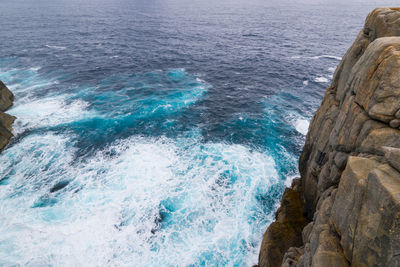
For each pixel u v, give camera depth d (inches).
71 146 1063.0
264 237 656.4
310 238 400.8
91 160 982.4
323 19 5132.9
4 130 1085.8
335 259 301.1
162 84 1752.0
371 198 258.5
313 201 645.9
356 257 275.7
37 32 3235.7
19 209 766.5
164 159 992.2
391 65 341.4
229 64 2228.1
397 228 223.8
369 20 525.3
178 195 828.0
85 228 713.0
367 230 260.1
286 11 6624.0
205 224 743.7
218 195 837.8
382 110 360.5
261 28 4050.2
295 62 2305.6
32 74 1857.8
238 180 901.8
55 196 813.2
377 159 323.3
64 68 2009.1
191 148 1070.4
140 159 989.8
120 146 1071.6
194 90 1663.4
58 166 946.7
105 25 4023.1
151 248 675.4
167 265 639.1
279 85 1776.6
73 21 4224.9
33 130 1159.6
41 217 741.3
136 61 2255.2
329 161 523.5
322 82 1847.9
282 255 582.2
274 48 2810.0
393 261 228.8
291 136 1181.7
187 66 2161.7
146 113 1346.0
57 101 1445.6
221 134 1180.5
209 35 3467.0
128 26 4018.2
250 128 1233.4
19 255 639.1
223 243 693.9
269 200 833.5
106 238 692.1
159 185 862.5
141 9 6609.3
